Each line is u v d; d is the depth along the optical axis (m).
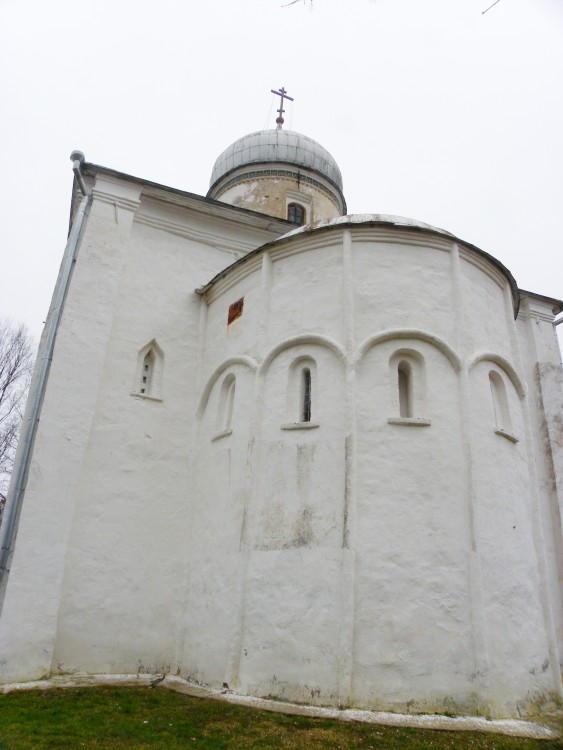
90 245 10.99
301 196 18.69
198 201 12.48
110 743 5.85
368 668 7.23
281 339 9.55
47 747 5.64
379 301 9.16
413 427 8.38
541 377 14.24
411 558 7.71
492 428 8.84
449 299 9.38
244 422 9.39
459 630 7.46
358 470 8.12
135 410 10.59
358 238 9.60
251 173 19.03
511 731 6.71
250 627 8.03
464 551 7.86
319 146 20.05
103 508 9.74
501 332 10.09
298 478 8.45
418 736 6.29
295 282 9.83
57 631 8.86
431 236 9.61
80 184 11.28
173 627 9.68
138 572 9.73
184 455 10.78
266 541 8.35
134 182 11.84
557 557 12.74
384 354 8.84
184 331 11.69
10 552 8.62
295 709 7.05
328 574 7.72
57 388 9.78
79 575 9.25
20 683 8.10
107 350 10.66
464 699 7.17
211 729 6.36
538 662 8.16
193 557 9.80
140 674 9.20
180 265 12.18
